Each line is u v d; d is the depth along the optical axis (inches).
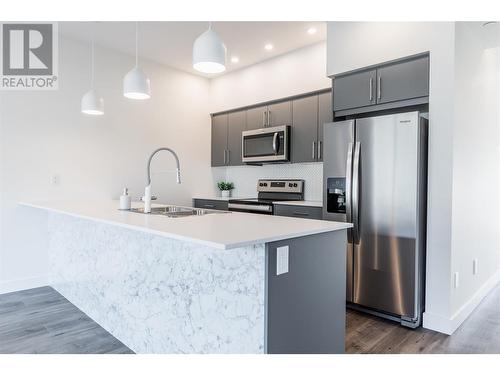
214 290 70.2
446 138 100.7
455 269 103.2
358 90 122.6
